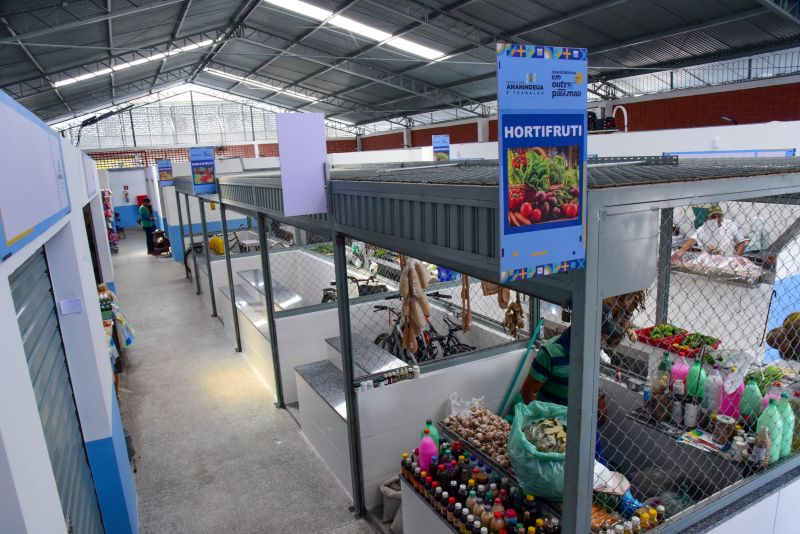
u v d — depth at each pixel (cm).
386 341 462
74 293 258
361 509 347
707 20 839
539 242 143
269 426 471
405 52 1292
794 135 584
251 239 1005
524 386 330
